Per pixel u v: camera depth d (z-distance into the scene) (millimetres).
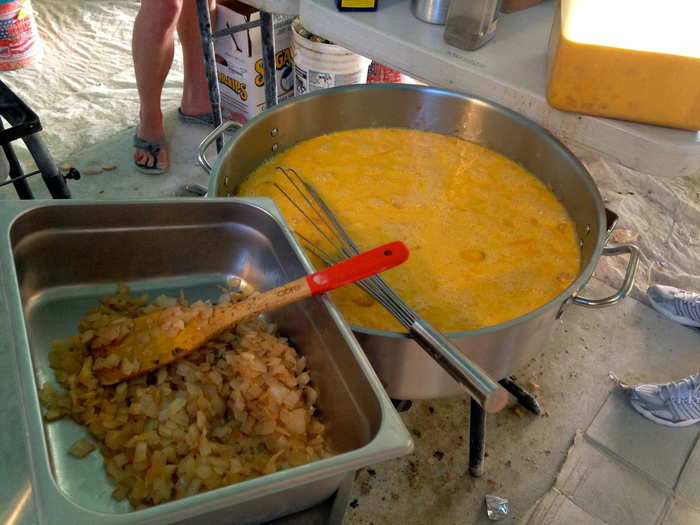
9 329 617
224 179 1015
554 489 1248
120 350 739
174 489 633
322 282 734
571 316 1600
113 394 724
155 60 1752
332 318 713
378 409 606
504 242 1057
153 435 662
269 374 736
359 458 551
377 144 1234
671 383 1377
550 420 1376
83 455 667
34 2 2693
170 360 732
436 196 1135
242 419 699
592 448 1326
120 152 2016
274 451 672
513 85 1067
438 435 1330
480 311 937
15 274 667
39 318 797
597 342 1546
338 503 708
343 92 1183
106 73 2369
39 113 2145
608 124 1004
